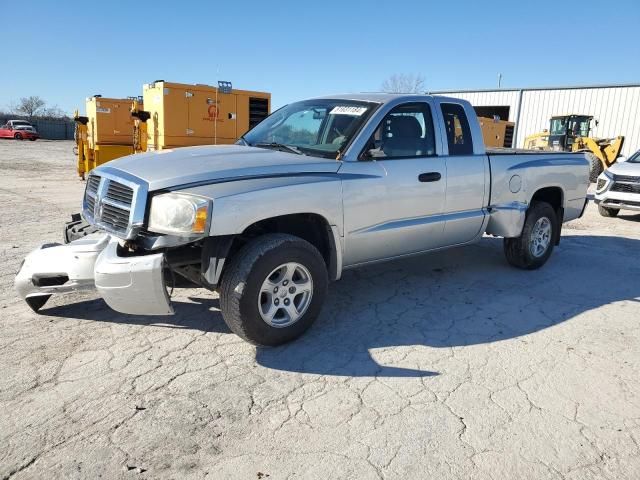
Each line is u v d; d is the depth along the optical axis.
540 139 23.73
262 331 3.70
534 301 5.14
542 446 2.81
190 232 3.37
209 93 12.51
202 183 3.54
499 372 3.62
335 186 4.06
